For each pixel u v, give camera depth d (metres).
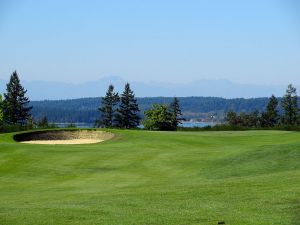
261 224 10.35
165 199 13.91
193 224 10.65
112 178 22.02
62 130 50.88
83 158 27.73
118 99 124.38
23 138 48.19
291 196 13.21
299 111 119.69
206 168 23.73
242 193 14.17
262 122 131.25
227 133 50.69
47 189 19.19
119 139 43.56
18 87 118.50
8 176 22.89
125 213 12.01
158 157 27.89
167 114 104.75
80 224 10.97
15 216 12.05
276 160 23.55
